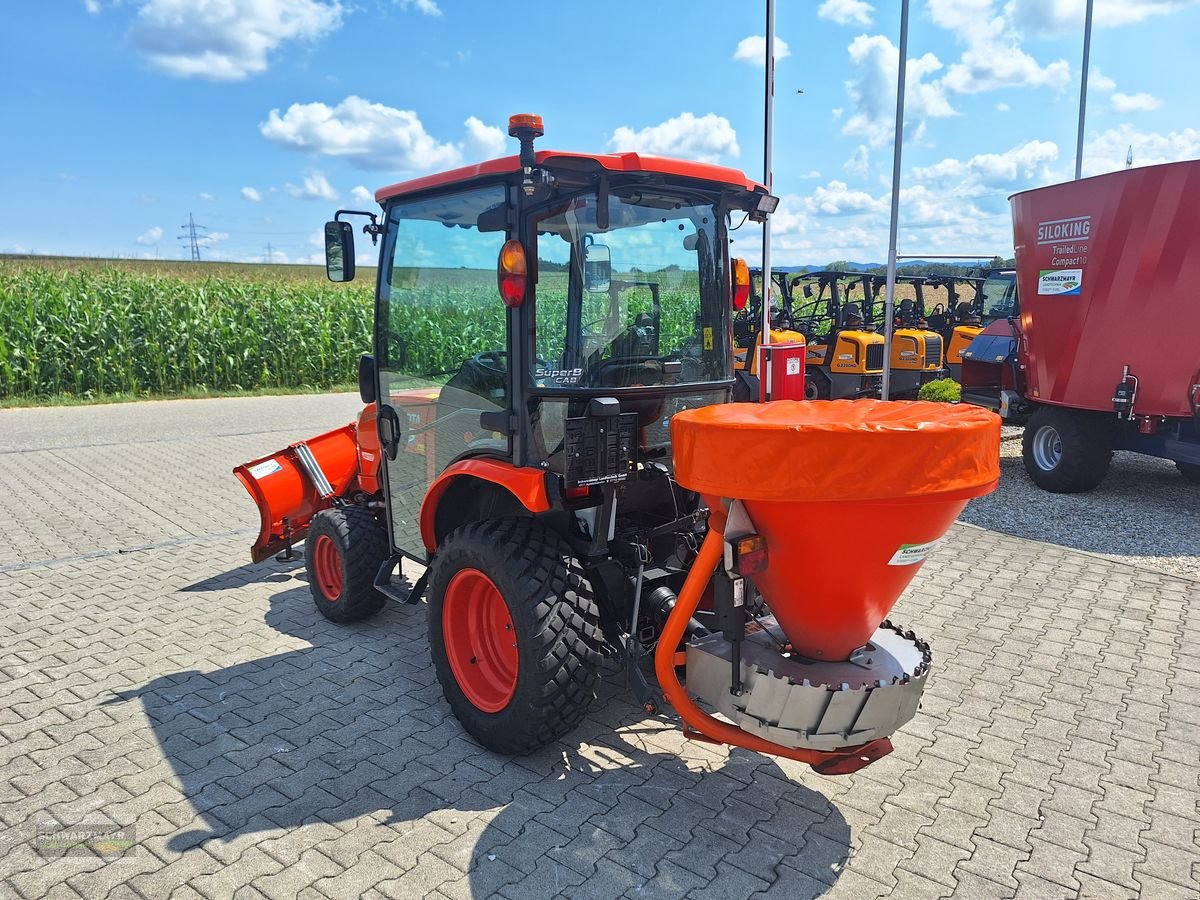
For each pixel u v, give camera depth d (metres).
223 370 15.03
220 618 4.81
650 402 3.38
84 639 4.50
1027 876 2.66
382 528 4.63
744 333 11.03
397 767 3.28
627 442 3.26
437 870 2.67
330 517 4.56
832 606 2.58
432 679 4.07
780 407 2.91
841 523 2.37
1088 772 3.24
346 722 3.64
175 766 3.27
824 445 2.29
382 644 4.48
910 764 3.30
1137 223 6.72
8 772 3.22
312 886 2.60
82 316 13.73
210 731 3.55
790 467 2.33
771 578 2.60
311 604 5.05
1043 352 7.77
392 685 4.00
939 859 2.74
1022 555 5.95
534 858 2.73
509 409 3.33
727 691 2.76
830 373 12.61
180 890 2.58
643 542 3.39
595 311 3.25
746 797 3.08
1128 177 6.73
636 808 3.01
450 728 3.60
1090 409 7.36
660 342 3.47
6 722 3.61
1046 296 7.61
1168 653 4.30
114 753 3.37
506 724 3.21
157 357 14.15
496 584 3.18
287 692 3.92
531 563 3.14
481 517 3.86
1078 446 7.54
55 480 8.14
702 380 3.63
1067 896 2.57
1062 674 4.07
